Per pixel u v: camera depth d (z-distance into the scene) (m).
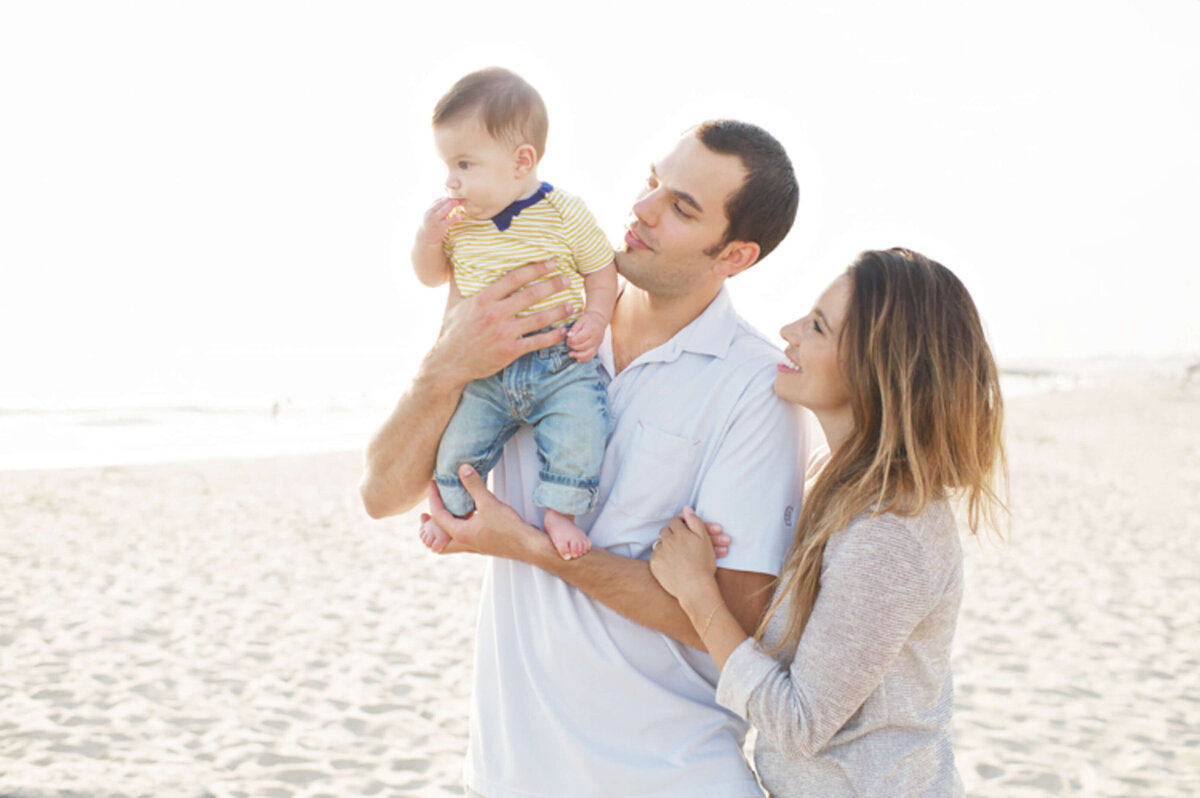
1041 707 5.89
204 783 4.80
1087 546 10.09
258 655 6.62
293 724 5.54
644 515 2.16
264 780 4.86
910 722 1.88
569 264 2.20
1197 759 5.18
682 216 2.11
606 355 2.32
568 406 2.14
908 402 1.90
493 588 2.24
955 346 1.95
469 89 2.16
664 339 2.26
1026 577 8.87
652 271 2.17
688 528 2.06
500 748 2.19
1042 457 16.67
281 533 10.13
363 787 4.82
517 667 2.18
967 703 5.95
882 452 1.90
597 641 2.10
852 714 1.86
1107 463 16.03
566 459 2.12
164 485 12.61
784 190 2.16
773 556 2.08
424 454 2.25
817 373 2.03
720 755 2.07
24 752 5.05
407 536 10.12
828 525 1.90
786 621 1.95
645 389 2.20
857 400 1.98
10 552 9.11
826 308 2.04
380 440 2.29
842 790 1.88
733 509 2.08
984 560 9.48
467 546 2.20
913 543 1.84
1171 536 10.59
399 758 5.15
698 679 2.14
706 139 2.10
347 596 8.02
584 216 2.20
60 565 8.72
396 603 7.86
